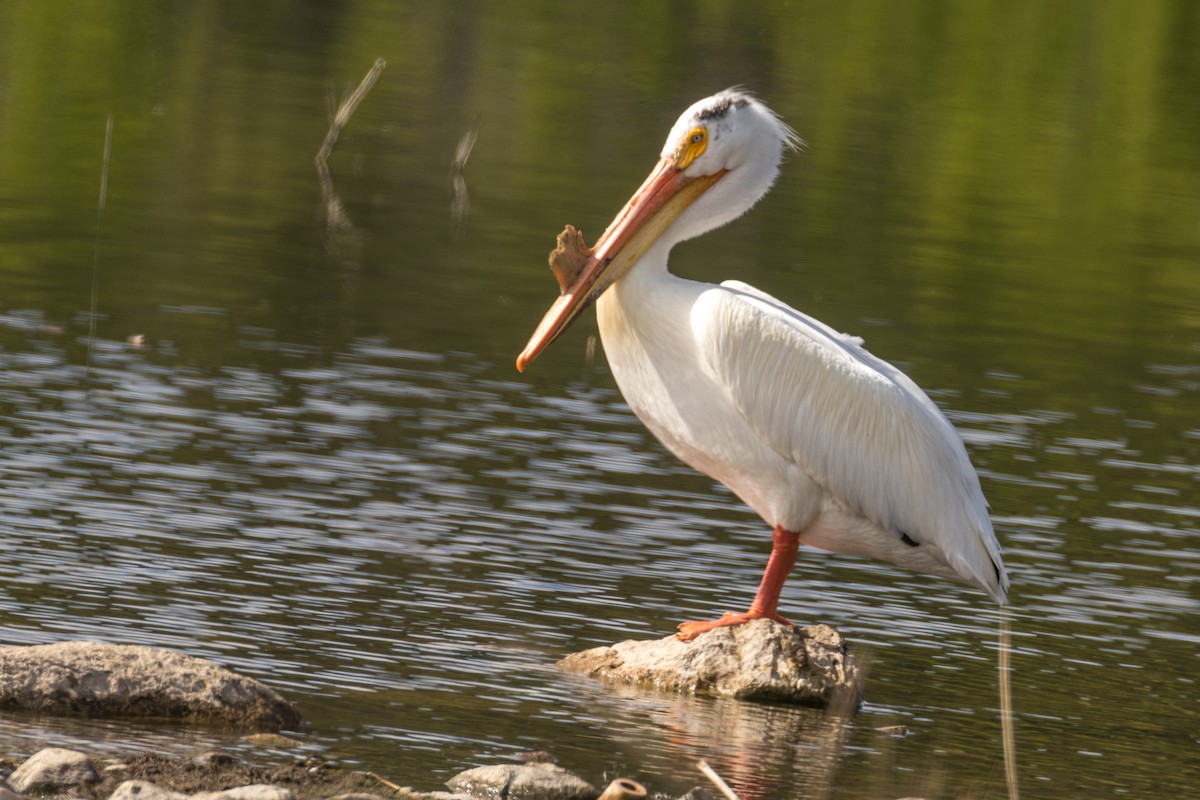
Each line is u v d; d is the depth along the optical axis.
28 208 22.77
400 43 40.06
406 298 19.84
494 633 10.86
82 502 12.37
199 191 25.12
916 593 12.51
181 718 9.12
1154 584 12.84
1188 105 41.44
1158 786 9.41
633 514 13.46
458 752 8.98
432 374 16.81
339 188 26.27
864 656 11.18
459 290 20.47
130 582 10.95
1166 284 25.36
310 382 16.11
